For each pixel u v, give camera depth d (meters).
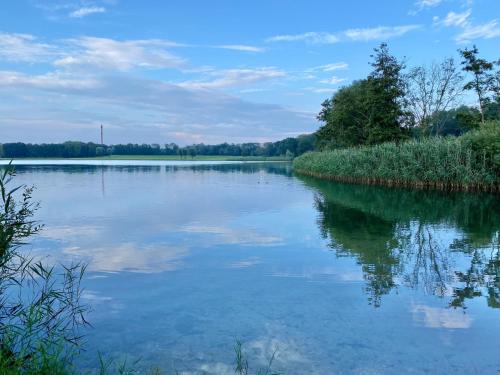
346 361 4.15
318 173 39.06
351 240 10.01
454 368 4.01
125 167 59.53
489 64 35.59
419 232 10.96
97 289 6.36
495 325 5.00
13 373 3.40
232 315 5.37
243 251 8.91
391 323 5.08
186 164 76.38
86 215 14.14
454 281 6.70
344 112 46.41
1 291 5.75
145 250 8.98
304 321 5.16
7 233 5.30
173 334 4.80
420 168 24.06
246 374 3.89
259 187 26.58
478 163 22.30
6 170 5.26
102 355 4.28
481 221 12.74
